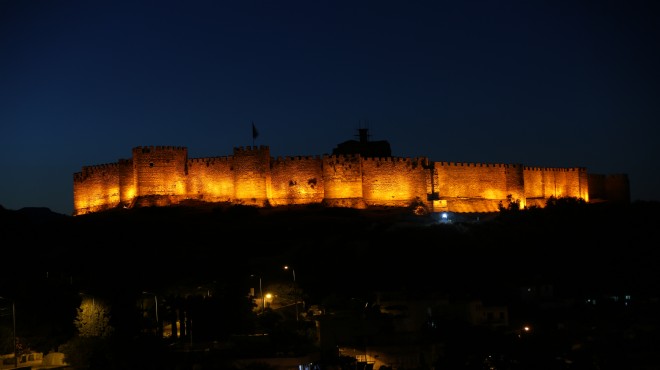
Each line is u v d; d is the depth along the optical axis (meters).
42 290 120.00
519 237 171.00
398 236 164.50
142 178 191.88
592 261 156.88
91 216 189.25
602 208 195.25
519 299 130.25
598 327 111.88
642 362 92.56
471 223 179.00
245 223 176.88
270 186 191.38
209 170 193.50
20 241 170.25
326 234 168.00
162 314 116.81
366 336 102.88
